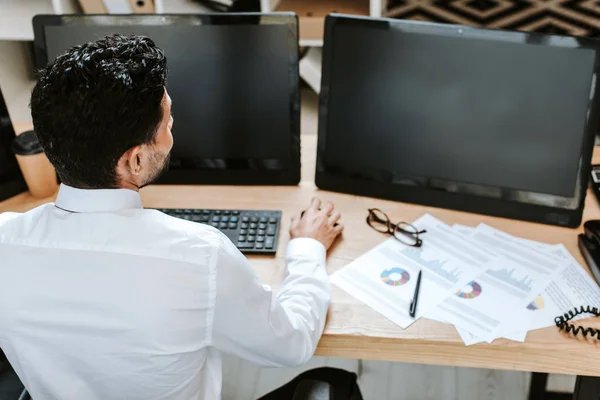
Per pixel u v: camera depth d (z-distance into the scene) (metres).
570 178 1.36
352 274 1.28
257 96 1.48
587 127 1.32
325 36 1.43
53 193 1.55
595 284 1.25
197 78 1.47
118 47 0.84
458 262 1.31
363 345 1.15
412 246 1.35
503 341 1.12
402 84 1.41
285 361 1.00
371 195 1.52
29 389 0.95
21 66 2.80
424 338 1.13
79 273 0.83
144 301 0.82
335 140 1.50
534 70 1.31
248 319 0.90
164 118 0.88
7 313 0.85
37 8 2.69
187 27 1.44
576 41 1.27
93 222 0.85
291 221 1.42
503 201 1.42
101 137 0.80
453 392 1.96
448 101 1.39
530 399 1.88
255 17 1.42
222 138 1.52
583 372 1.12
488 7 3.28
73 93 0.79
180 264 0.84
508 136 1.37
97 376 0.89
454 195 1.46
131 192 0.88
